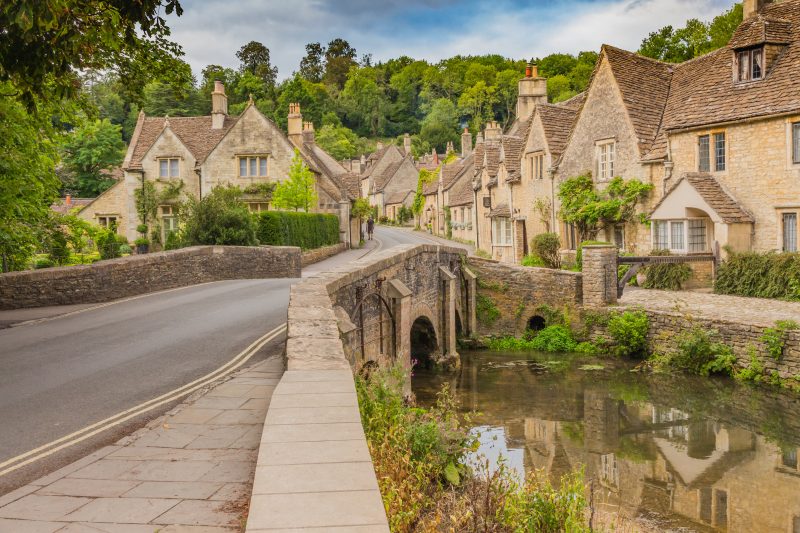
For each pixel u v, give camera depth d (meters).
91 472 5.63
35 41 9.34
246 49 131.88
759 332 18.08
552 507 8.97
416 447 9.38
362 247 50.34
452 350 22.91
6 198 18.27
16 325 14.64
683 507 11.16
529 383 19.91
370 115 145.50
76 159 65.06
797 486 11.97
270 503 3.56
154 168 44.31
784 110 23.00
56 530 4.46
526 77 45.69
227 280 25.12
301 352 7.52
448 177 65.44
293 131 52.75
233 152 43.50
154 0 9.95
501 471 9.86
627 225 28.89
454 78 147.25
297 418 5.20
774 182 23.69
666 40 50.41
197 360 10.69
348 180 59.12
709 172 26.05
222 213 27.97
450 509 8.21
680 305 22.06
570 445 14.45
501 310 26.56
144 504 4.90
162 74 16.09
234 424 6.95
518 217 37.00
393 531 6.59
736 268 23.62
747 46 25.22
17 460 6.22
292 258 27.80
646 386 18.83
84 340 12.58
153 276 21.16
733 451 13.73
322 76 167.88
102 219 48.09
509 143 41.84
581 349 23.69
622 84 29.67
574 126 32.12
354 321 13.73
